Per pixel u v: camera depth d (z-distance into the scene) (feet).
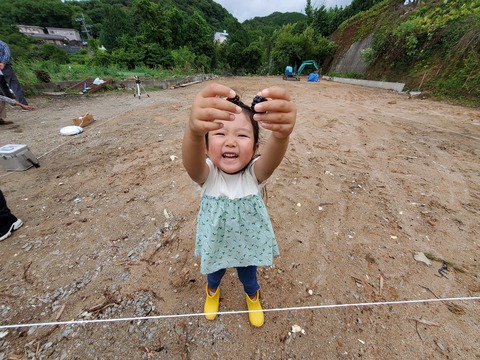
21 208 8.18
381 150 13.33
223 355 4.42
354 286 5.76
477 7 30.30
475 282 5.88
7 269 5.97
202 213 3.93
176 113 20.34
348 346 4.58
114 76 37.83
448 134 15.72
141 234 7.16
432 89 30.45
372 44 50.24
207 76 56.18
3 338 4.52
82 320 4.87
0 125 16.63
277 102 2.34
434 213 8.30
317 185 9.86
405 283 5.85
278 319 5.02
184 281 5.75
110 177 10.23
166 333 4.71
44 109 21.42
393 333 4.80
